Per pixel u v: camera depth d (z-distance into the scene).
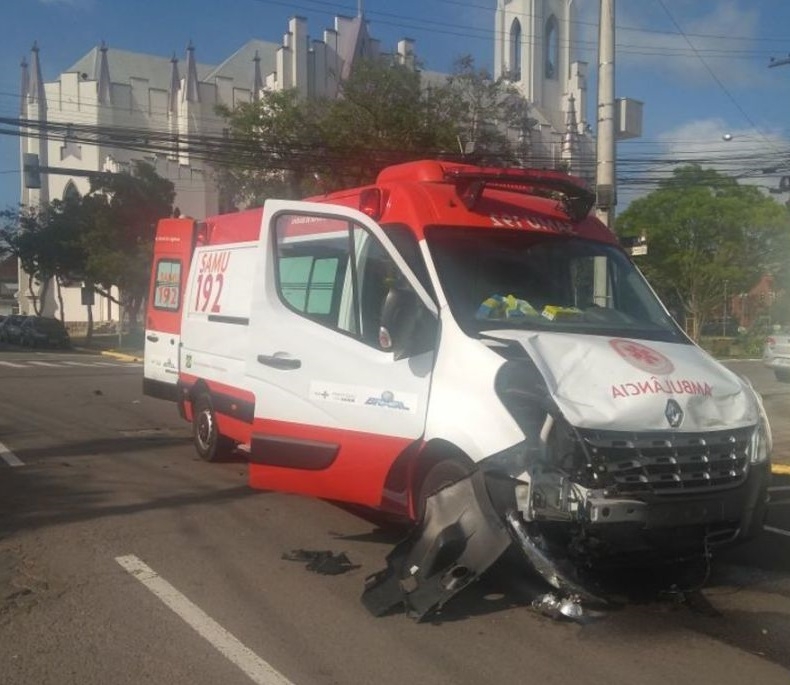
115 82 58.97
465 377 5.99
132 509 8.54
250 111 27.41
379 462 6.56
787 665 5.14
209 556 7.04
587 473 5.39
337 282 7.14
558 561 5.72
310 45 55.66
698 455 5.67
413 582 5.89
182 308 12.38
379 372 6.58
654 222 35.34
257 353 7.50
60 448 11.92
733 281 34.94
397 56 29.89
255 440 7.44
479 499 5.73
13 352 38.25
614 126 13.73
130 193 40.94
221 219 10.70
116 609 5.87
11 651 5.19
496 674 4.93
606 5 13.60
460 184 7.04
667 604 6.09
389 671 4.94
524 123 27.84
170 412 15.84
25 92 61.78
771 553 7.46
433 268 6.54
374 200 7.15
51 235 46.75
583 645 5.36
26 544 7.35
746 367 28.92
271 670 4.93
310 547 7.32
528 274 6.88
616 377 5.74
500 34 60.91
